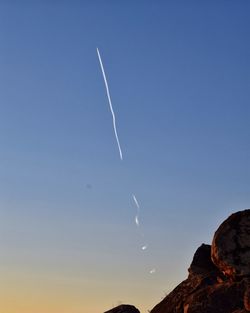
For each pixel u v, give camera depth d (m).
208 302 34.78
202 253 38.84
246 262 35.38
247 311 33.06
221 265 35.84
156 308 37.41
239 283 35.06
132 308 38.41
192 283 37.28
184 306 35.84
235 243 35.84
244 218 36.19
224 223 36.41
